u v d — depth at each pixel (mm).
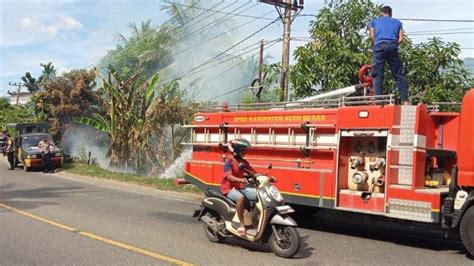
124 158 25672
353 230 10406
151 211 12031
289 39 18609
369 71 11766
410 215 8516
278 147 10633
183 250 8047
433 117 9375
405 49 14883
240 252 7988
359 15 15617
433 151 8891
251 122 11305
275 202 7680
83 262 7277
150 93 25391
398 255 8133
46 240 8672
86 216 11117
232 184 8289
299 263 7395
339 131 9562
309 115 10180
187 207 12766
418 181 8594
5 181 18812
